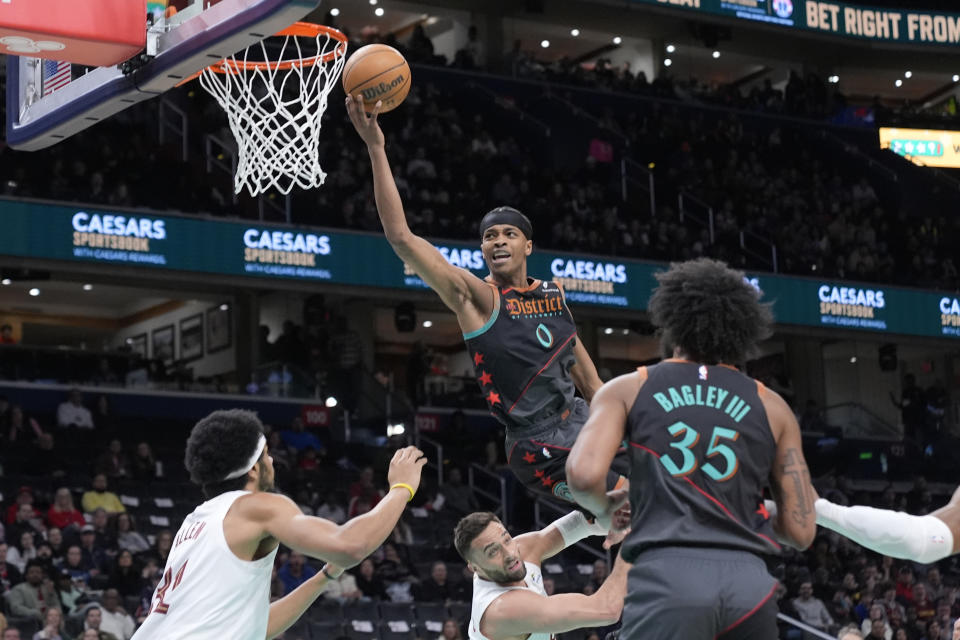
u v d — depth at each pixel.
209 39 6.20
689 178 27.64
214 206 21.31
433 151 25.77
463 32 30.56
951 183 30.75
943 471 26.39
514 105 27.92
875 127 31.62
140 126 23.17
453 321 29.19
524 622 5.32
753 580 3.48
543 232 24.64
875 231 28.42
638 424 3.64
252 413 4.44
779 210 28.11
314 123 7.47
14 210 19.55
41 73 7.43
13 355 21.98
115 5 6.51
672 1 29.38
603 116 28.34
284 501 4.24
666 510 3.55
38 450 19.09
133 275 20.41
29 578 13.59
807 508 3.64
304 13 5.95
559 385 5.30
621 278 23.88
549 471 5.30
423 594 16.36
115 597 13.41
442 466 21.83
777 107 30.86
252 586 4.20
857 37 31.41
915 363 30.88
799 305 25.03
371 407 23.00
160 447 21.12
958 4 33.16
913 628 17.98
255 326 25.55
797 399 29.33
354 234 22.19
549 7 30.12
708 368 3.70
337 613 15.38
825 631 16.95
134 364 23.19
